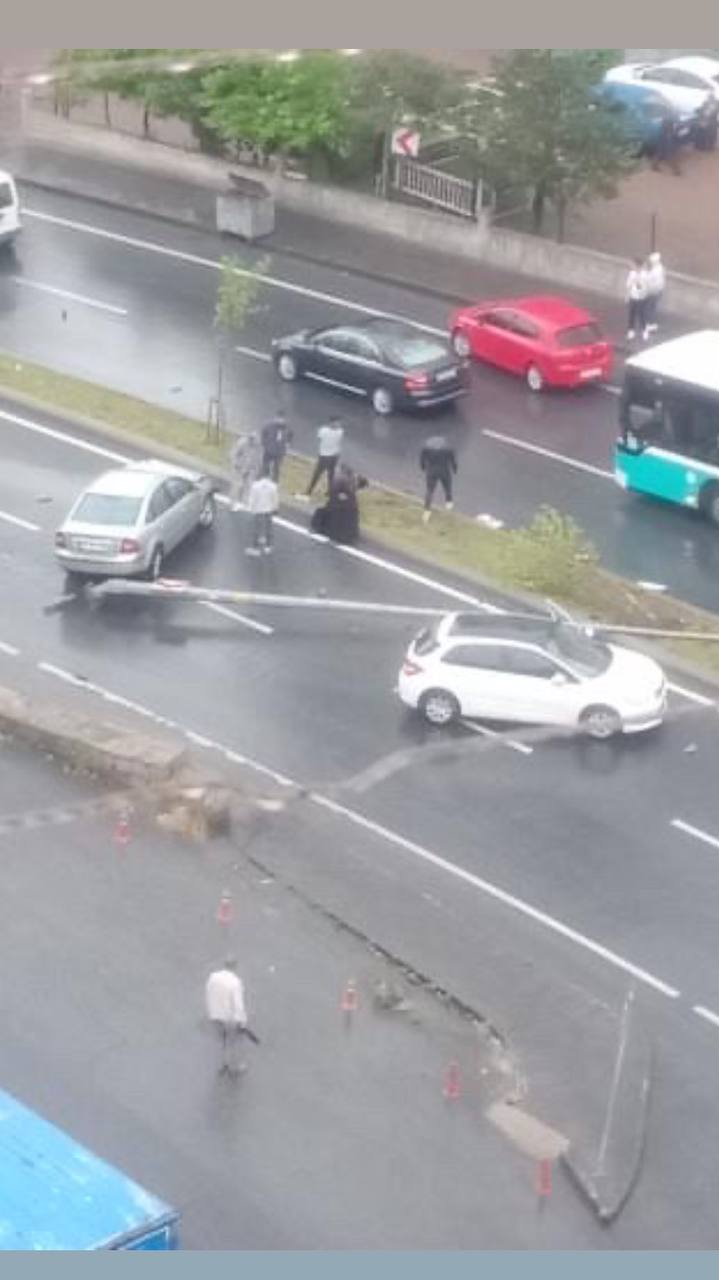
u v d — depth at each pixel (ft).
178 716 135.33
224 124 202.69
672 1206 99.71
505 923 117.70
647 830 125.29
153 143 213.87
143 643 143.02
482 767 130.62
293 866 121.90
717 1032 110.52
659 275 183.21
